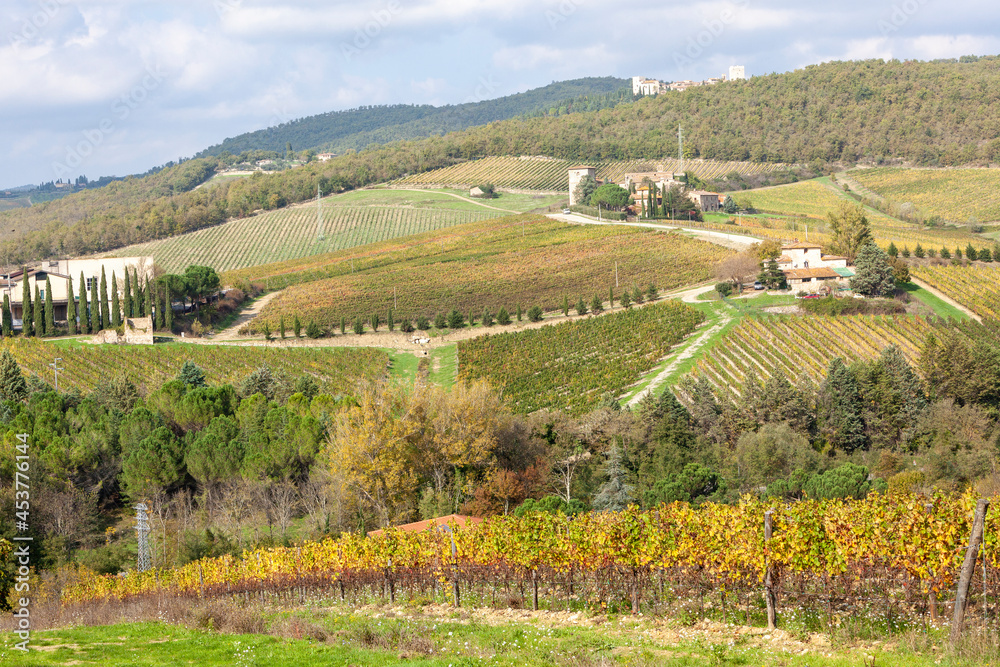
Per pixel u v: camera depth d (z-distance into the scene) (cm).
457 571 3262
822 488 5622
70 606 4456
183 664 2195
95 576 5119
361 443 6088
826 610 2361
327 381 10262
